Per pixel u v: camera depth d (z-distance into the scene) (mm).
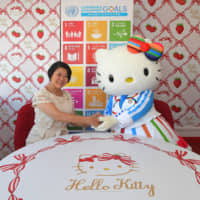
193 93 2295
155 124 1336
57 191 646
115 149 998
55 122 1494
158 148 1021
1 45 2131
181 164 846
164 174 759
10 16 2088
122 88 1328
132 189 658
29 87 2213
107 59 1353
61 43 1961
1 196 622
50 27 2102
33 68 2176
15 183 691
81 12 1914
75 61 1987
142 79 1293
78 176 735
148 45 1303
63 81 1524
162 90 2287
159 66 1398
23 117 1579
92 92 2041
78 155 921
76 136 1218
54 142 1101
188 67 2244
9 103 2238
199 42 2199
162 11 2145
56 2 2062
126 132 1354
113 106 1451
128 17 1917
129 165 825
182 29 2176
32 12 2080
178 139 1350
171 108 2324
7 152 2328
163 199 609
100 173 759
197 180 722
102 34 1945
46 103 1396
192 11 2145
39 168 796
